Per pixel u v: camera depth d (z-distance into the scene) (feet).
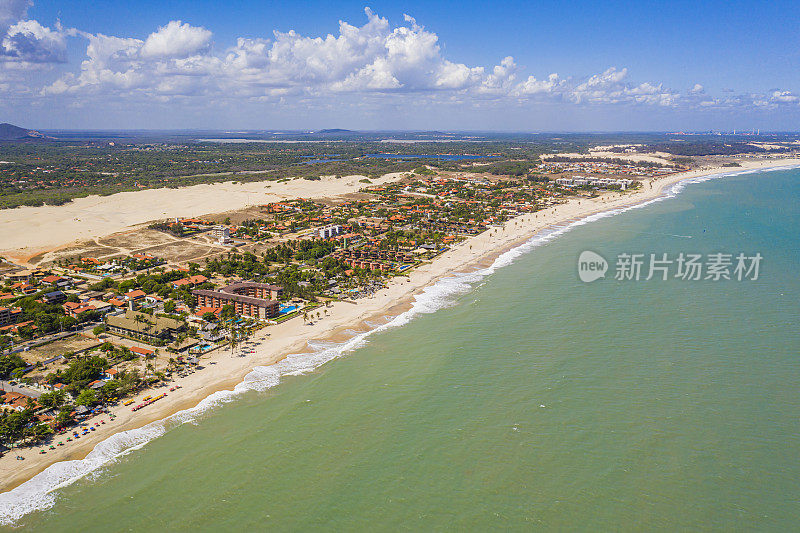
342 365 505.66
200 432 401.70
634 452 362.33
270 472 356.18
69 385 452.76
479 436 385.70
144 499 334.03
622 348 508.53
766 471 341.62
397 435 391.24
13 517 320.29
